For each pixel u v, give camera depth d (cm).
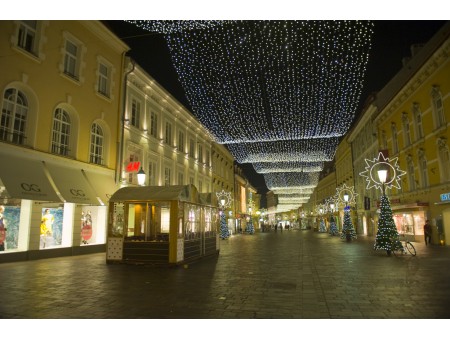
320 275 1087
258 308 677
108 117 2020
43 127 1571
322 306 691
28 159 1489
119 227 1413
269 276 1074
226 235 3606
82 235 1798
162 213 1481
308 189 7469
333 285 913
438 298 749
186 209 1448
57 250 1611
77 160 1762
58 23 1673
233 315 628
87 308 670
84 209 1825
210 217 1770
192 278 1034
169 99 2761
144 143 2394
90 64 1892
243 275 1096
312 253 1866
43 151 1560
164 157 2714
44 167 1556
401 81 3288
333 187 6262
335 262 1429
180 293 812
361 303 714
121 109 2119
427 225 2255
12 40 1422
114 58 2098
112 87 2064
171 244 1318
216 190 4294
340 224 5438
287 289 862
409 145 2636
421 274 1070
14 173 1373
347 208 3369
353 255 1708
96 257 1630
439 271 1123
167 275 1093
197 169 3534
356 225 4506
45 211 1588
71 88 1750
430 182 2338
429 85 2292
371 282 950
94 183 1830
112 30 2038
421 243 2402
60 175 1619
